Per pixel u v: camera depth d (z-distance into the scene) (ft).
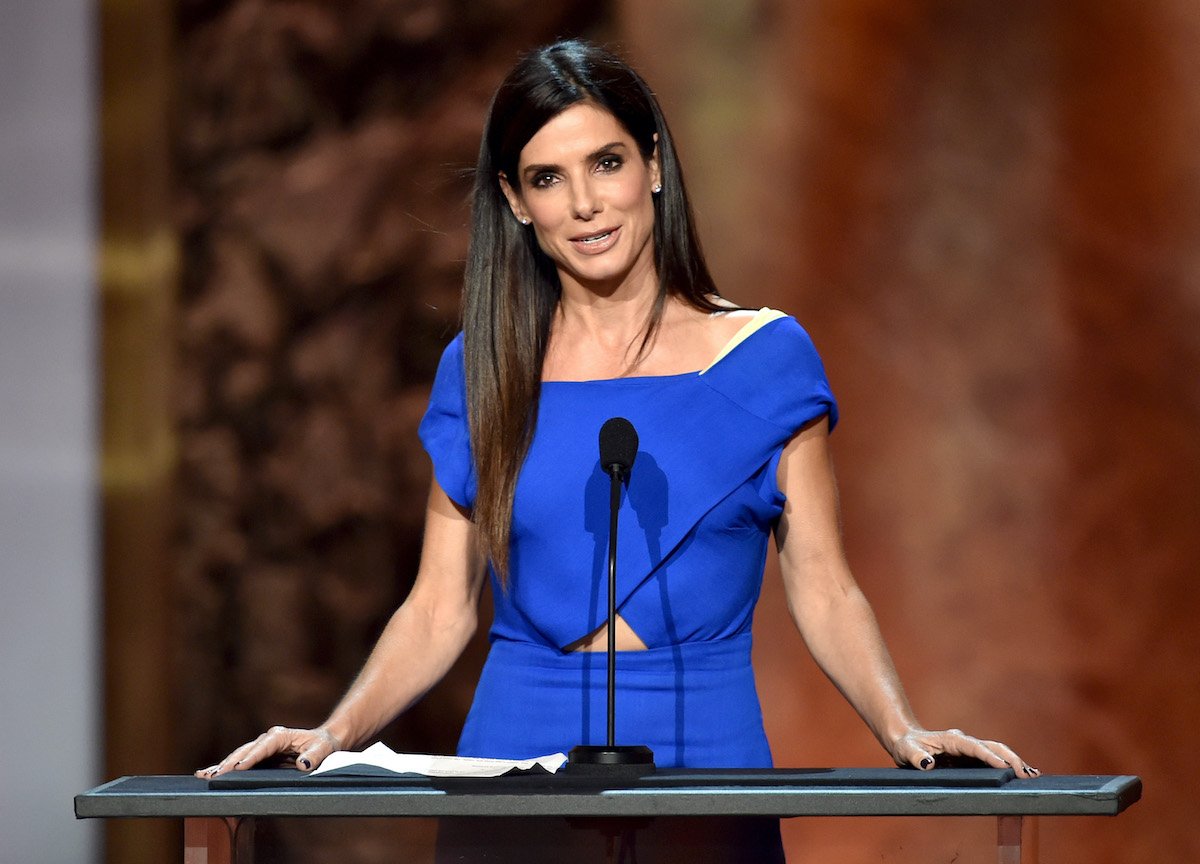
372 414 62.95
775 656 65.10
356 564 62.90
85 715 59.93
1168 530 63.46
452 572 25.55
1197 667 62.08
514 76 24.00
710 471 23.73
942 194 68.39
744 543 24.07
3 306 59.11
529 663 23.90
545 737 23.44
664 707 23.13
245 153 63.46
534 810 17.24
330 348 63.26
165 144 62.23
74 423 59.88
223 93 63.26
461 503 25.26
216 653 61.98
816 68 69.67
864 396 67.82
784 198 69.72
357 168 63.57
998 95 68.08
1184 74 65.67
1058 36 67.41
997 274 67.26
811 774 18.30
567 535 23.84
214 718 61.82
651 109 24.32
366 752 19.53
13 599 59.21
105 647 60.23
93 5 59.77
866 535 66.44
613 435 21.40
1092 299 65.92
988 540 65.21
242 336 63.00
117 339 60.59
